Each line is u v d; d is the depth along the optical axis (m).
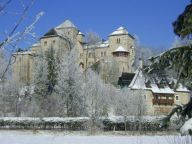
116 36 127.75
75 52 65.81
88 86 58.72
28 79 60.53
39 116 55.41
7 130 48.72
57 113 59.75
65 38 54.75
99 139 32.75
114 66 100.12
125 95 57.12
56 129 50.03
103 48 127.88
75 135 40.59
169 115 7.64
